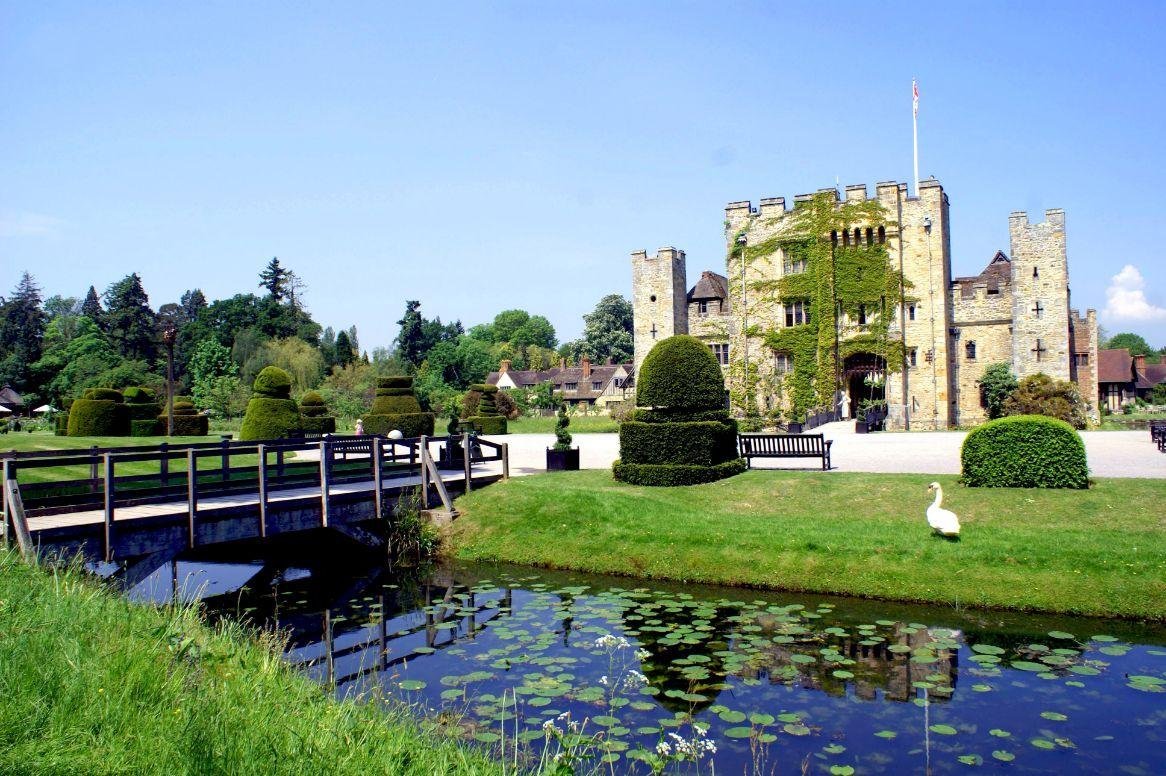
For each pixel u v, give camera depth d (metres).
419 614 13.39
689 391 21.17
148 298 102.06
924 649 10.81
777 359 47.38
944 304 43.34
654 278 52.19
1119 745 7.94
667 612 12.87
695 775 7.31
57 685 6.24
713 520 17.00
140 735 5.57
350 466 25.45
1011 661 10.34
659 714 8.78
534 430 51.56
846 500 17.72
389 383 39.78
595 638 11.59
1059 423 16.80
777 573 14.35
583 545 16.80
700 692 9.40
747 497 18.75
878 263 44.31
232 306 98.06
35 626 7.45
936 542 14.23
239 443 16.34
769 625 12.02
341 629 12.66
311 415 44.44
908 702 9.08
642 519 17.52
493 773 6.44
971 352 45.00
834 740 8.12
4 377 85.38
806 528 15.84
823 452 21.73
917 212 43.72
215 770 5.27
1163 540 13.30
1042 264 43.03
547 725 7.12
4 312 100.38
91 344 81.44
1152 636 11.15
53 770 5.05
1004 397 42.38
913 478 18.80
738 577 14.54
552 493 19.27
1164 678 9.62
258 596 15.11
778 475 20.48
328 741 6.09
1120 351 72.88
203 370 76.44
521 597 14.20
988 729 8.35
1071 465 16.56
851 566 14.02
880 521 16.17
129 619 8.12
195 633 8.50
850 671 10.02
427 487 19.52
